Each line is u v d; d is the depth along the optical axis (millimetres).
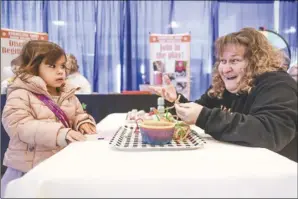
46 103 1134
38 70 1171
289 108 913
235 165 644
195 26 4688
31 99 1111
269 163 659
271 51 1083
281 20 4715
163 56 4168
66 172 590
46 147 1072
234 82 1083
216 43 1120
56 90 1276
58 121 1134
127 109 2771
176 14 4688
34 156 1073
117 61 4684
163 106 1150
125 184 553
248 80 1057
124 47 4668
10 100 1084
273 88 971
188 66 4160
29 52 1180
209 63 4707
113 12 4617
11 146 1098
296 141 1229
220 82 1265
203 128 896
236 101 1151
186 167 629
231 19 4695
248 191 567
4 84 2283
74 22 4566
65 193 548
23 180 561
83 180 554
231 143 874
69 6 4547
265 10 4691
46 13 4500
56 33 4562
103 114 2762
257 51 1052
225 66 1080
